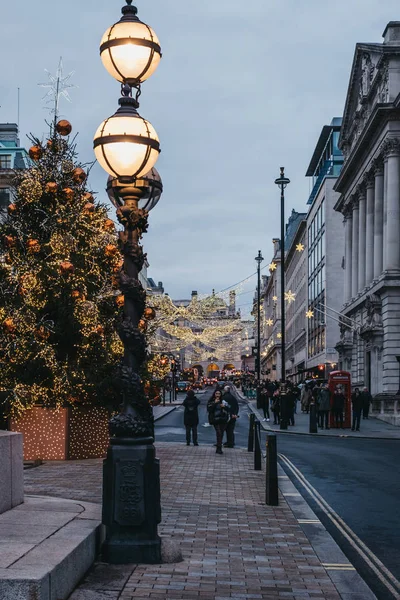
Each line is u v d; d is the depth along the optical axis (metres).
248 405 65.62
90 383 18.38
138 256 8.48
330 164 87.62
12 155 51.22
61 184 18.86
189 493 13.84
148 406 8.33
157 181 8.77
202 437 30.73
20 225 18.81
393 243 50.22
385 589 7.84
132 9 8.59
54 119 19.08
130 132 8.18
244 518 11.29
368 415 45.31
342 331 67.12
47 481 14.27
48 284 18.03
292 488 15.11
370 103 58.06
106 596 6.66
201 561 8.30
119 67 8.49
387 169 51.00
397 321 49.22
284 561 8.47
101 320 18.61
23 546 6.79
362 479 17.20
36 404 18.53
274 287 150.00
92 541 7.66
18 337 17.92
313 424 33.28
